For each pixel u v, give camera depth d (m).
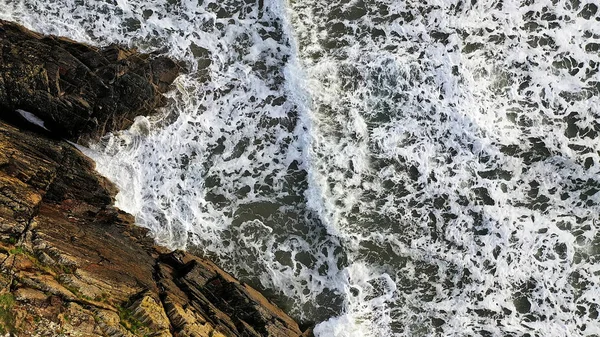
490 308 18.69
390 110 19.64
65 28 18.89
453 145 19.61
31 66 15.62
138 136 18.44
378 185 19.14
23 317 11.69
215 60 19.50
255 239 18.36
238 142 19.09
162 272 15.53
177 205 18.36
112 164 17.92
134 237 16.88
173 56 19.27
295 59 19.47
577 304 18.86
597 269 19.09
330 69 19.59
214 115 19.19
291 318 17.64
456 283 18.80
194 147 18.88
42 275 12.50
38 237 13.05
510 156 19.66
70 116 16.31
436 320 18.45
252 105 19.36
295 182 18.86
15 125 15.81
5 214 13.04
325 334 17.80
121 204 17.84
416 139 19.55
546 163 19.67
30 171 14.55
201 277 16.03
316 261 18.42
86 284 13.02
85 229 14.73
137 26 19.39
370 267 18.59
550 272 19.03
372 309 18.27
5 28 16.36
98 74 16.80
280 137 19.17
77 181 15.82
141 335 12.93
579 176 19.62
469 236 19.11
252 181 18.81
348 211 18.86
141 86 17.47
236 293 16.11
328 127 19.28
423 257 18.84
